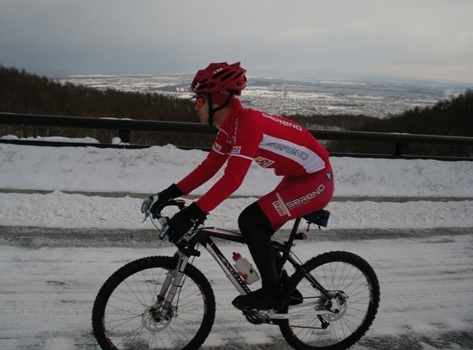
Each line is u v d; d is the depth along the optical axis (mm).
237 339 2969
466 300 3760
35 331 2857
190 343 2752
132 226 4723
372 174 7258
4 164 6051
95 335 2498
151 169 6477
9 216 4691
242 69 2475
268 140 2510
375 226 5383
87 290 3432
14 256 3873
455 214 6004
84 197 5375
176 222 2338
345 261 2922
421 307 3598
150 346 2785
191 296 3229
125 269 2506
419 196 6879
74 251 4070
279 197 2625
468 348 3051
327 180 2742
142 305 2908
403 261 4469
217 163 2725
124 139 7141
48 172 6047
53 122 6820
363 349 2973
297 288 2922
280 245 2729
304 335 3041
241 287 2701
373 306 2998
